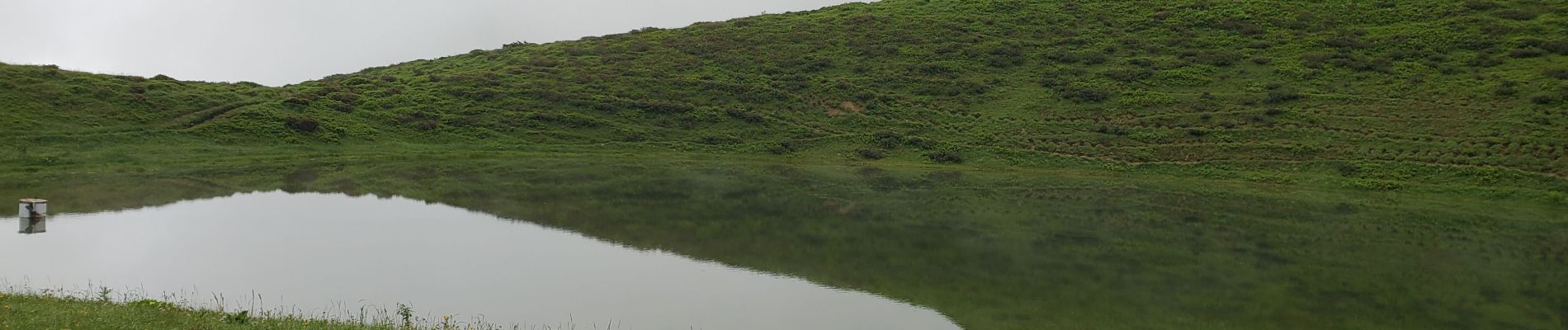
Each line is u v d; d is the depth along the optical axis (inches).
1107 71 2498.8
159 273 795.4
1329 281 873.5
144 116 1975.9
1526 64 2165.4
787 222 1150.3
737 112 2349.9
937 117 2321.6
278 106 2186.3
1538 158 1669.5
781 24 3129.9
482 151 2058.3
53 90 1971.0
